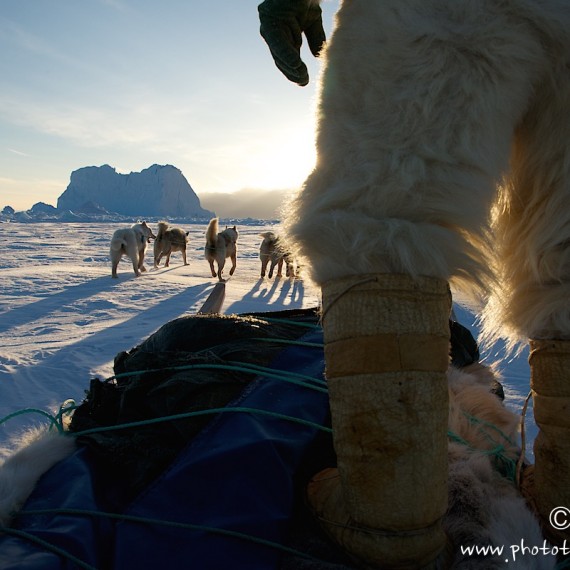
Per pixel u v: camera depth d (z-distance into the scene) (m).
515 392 4.93
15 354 6.72
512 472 1.43
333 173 1.05
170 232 20.77
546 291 1.13
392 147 0.99
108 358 6.57
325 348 1.03
